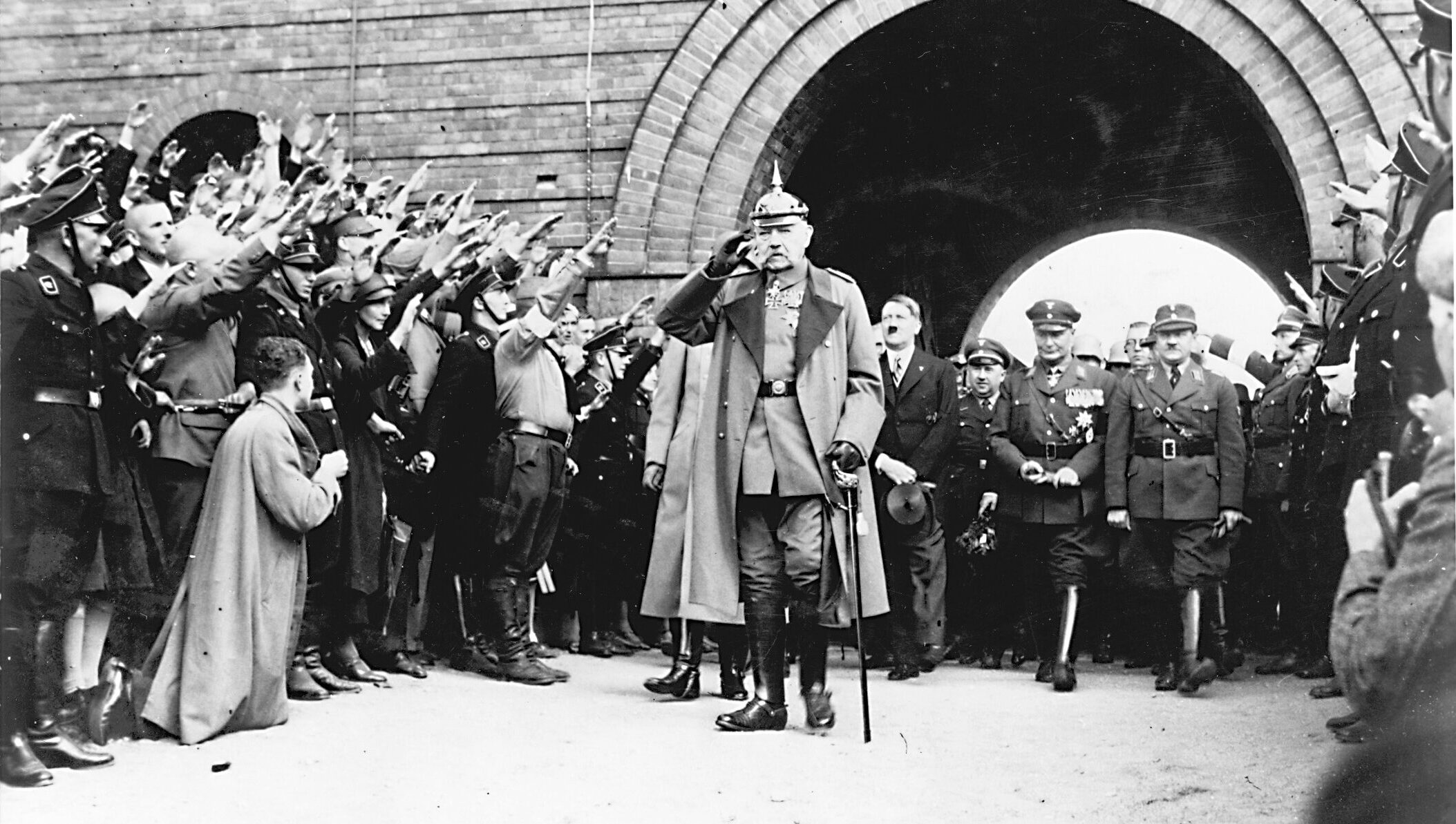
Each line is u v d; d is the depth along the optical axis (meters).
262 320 6.27
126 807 4.10
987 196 20.97
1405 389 3.91
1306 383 8.59
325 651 7.05
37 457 4.64
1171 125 19.03
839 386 5.86
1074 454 8.82
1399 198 5.10
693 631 7.06
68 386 4.80
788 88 13.22
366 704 6.30
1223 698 7.48
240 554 5.40
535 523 7.78
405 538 7.62
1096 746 5.54
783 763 5.02
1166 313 8.34
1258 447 9.92
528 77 13.55
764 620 5.83
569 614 9.98
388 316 7.53
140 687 5.37
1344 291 8.83
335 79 13.80
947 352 23.73
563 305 9.45
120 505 5.30
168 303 5.76
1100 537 8.69
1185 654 7.85
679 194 13.22
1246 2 12.37
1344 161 12.02
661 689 7.15
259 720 5.50
